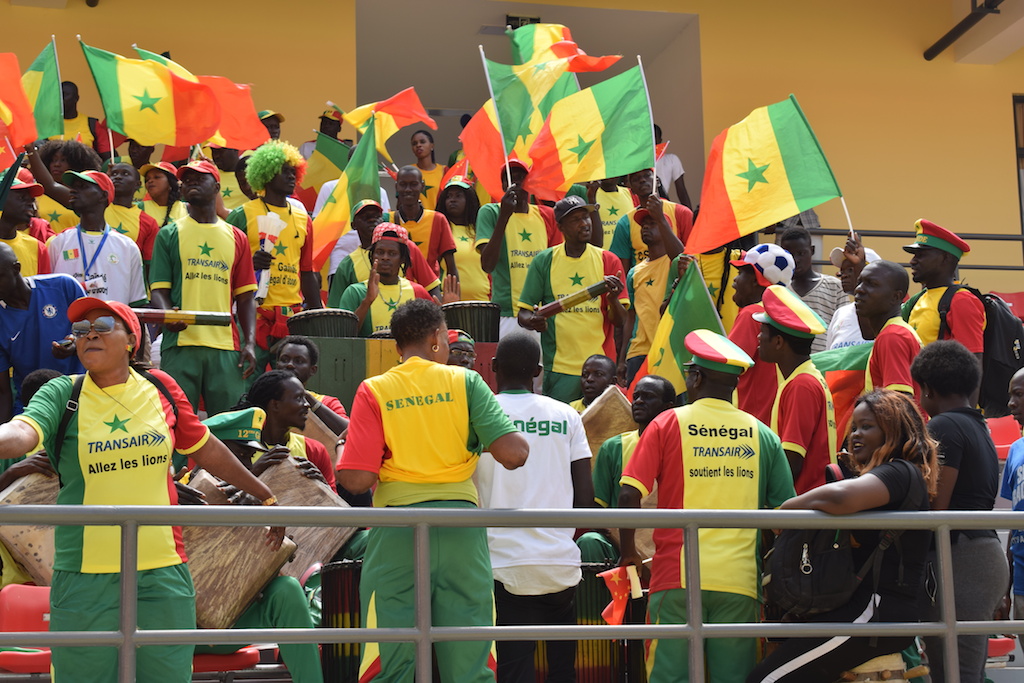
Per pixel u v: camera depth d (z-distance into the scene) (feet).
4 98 30.68
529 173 31.37
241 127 35.47
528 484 18.45
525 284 29.55
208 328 26.94
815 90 56.08
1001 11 54.95
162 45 50.88
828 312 29.73
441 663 15.78
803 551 16.24
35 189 27.78
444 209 35.88
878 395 16.85
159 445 15.79
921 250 24.41
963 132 56.90
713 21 55.98
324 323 27.66
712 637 15.85
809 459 19.39
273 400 21.39
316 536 19.69
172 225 27.35
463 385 16.22
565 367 28.71
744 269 24.03
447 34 58.44
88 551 15.17
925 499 16.38
